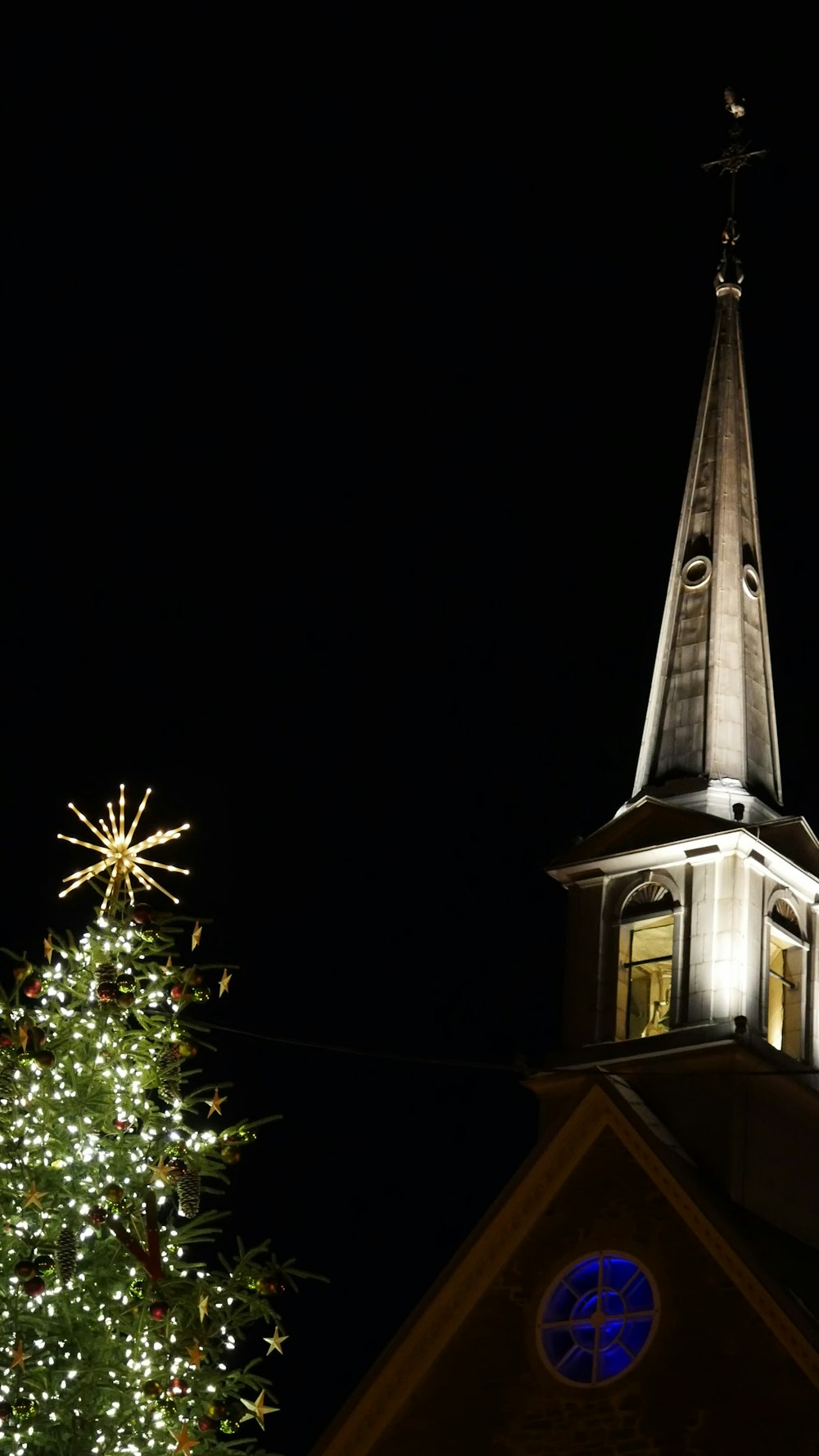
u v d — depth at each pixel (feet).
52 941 83.61
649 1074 104.27
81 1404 76.48
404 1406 98.07
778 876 109.29
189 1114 82.48
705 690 115.34
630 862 110.63
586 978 109.50
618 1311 95.20
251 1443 80.74
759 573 120.67
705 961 105.70
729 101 131.64
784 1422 88.12
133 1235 80.84
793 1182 102.68
